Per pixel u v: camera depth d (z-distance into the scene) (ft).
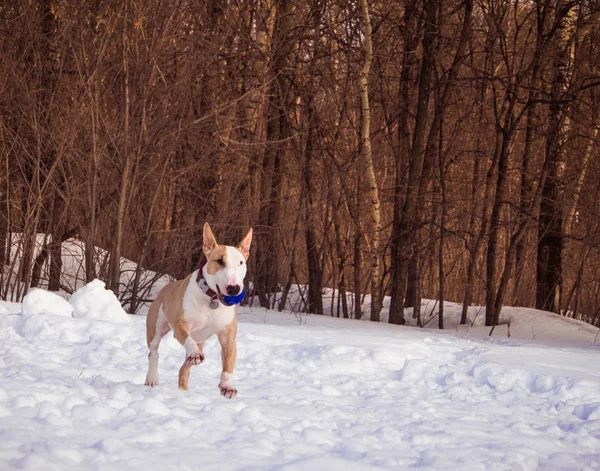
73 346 32.04
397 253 67.77
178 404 19.56
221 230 59.57
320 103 70.13
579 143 76.02
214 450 15.21
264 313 60.85
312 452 16.07
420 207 69.15
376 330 52.70
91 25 54.80
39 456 12.61
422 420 21.17
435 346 39.88
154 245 56.44
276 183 69.77
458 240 86.43
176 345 34.04
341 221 81.00
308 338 38.24
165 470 13.33
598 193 76.28
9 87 55.21
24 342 32.76
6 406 17.06
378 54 68.03
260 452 15.46
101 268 53.52
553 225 70.59
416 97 77.00
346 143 76.84
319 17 67.26
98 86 53.06
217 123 55.57
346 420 20.66
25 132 55.47
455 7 68.33
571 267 80.74
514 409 25.26
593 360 36.11
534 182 73.05
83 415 16.84
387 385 29.22
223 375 21.91
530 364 32.83
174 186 61.26
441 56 68.85
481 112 73.20
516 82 67.00
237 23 61.77
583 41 67.41
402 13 75.31
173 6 52.65
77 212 56.18
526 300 90.17
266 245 66.59
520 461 16.92
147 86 51.70
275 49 62.80
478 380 30.45
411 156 67.87
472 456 17.02
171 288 22.90
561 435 20.97
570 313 82.64
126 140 51.21
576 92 64.80
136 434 15.76
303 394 25.04
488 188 69.41
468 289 69.41
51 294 39.78
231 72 62.44
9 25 57.31
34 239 53.26
